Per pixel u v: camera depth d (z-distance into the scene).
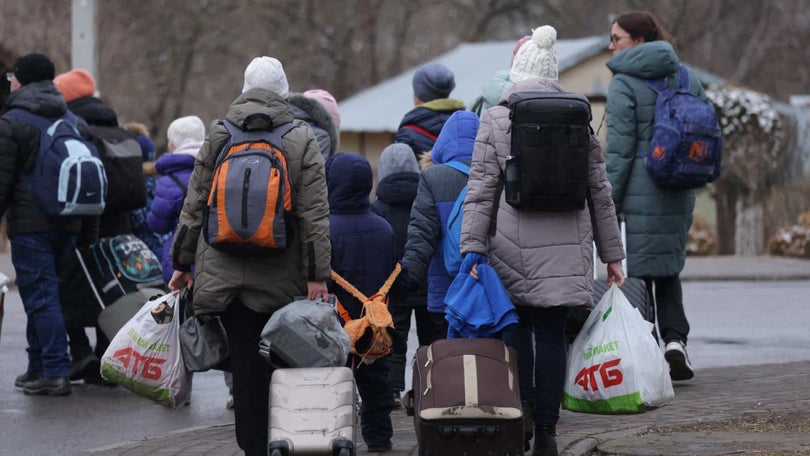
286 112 16.88
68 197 25.61
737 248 73.25
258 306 16.66
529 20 125.06
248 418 17.03
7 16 91.44
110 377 18.06
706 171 25.47
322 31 113.31
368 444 19.56
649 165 25.42
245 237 16.12
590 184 18.16
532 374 18.59
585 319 20.66
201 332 17.55
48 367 26.42
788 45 121.19
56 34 91.81
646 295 23.48
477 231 17.83
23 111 25.81
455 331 18.12
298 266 16.80
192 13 104.44
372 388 19.42
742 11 125.00
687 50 122.69
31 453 21.14
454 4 123.44
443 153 21.06
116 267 27.08
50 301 26.23
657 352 18.11
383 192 23.69
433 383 16.44
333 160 19.25
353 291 18.78
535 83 18.56
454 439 16.17
